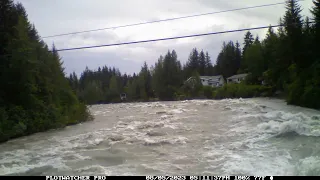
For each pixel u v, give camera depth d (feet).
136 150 29.14
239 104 82.99
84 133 43.88
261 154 24.90
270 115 49.11
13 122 44.55
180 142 32.40
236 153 25.89
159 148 29.78
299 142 28.30
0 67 52.11
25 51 52.54
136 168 22.21
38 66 57.00
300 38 102.53
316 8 93.56
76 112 63.98
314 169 18.78
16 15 63.41
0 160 27.09
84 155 27.73
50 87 63.36
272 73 129.29
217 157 24.81
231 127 41.22
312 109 62.95
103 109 106.63
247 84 163.73
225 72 289.74
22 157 28.25
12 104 49.57
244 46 273.75
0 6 60.44
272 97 125.08
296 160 22.25
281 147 27.07
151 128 43.88
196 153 26.76
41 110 53.78
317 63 77.10
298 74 89.04
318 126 35.70
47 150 31.45
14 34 57.98
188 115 60.49
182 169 21.48
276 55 125.29
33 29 73.05
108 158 26.03
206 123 46.96
